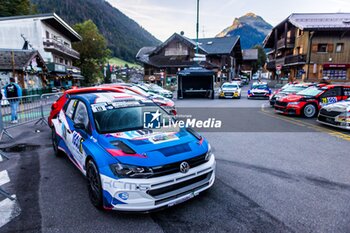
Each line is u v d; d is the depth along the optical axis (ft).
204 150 11.18
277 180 13.65
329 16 106.01
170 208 10.87
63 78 110.22
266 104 53.67
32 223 9.75
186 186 10.28
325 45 95.40
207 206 10.99
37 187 12.92
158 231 9.25
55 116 20.13
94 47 151.02
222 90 67.77
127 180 9.24
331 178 13.88
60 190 12.56
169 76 136.77
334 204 11.09
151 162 9.48
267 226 9.53
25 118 29.53
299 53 107.24
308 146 20.33
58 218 10.09
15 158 17.52
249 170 15.12
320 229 9.34
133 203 9.26
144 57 159.12
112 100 14.44
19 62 65.51
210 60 144.97
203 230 9.31
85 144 11.60
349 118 24.48
